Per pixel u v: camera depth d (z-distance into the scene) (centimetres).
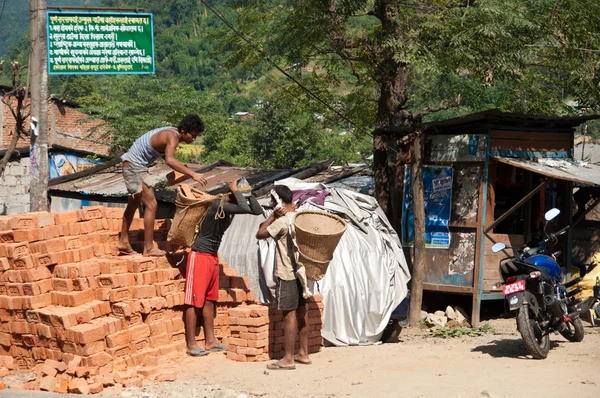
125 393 654
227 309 855
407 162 1295
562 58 1418
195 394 653
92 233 843
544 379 658
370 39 1373
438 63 1270
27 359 764
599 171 1213
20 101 1363
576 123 1245
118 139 2398
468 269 1182
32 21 1186
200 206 781
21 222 784
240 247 1110
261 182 1491
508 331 1094
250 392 648
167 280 813
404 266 1145
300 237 747
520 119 1176
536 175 1265
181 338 819
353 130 1862
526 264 784
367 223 1138
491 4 1227
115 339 727
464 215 1190
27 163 2555
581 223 1409
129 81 2498
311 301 898
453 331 1074
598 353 802
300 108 1848
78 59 1238
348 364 783
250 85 10406
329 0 1320
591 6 1325
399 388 635
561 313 789
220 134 4691
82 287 757
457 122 1170
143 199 814
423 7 1338
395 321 1121
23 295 755
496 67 1268
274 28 1467
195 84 11144
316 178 1631
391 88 1391
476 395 597
